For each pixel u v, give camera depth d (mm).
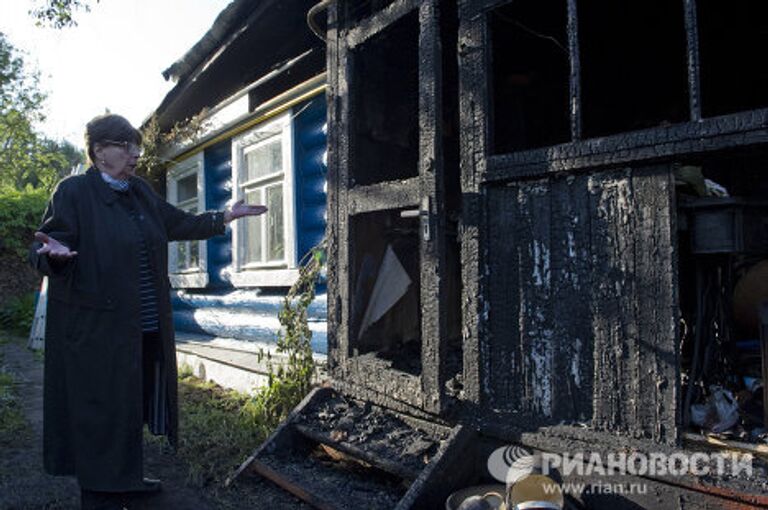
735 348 2221
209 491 2773
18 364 6812
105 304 2338
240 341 5391
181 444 3396
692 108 1861
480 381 2451
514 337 2359
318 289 4434
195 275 6340
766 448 1723
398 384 2781
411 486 2252
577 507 2084
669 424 1900
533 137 4656
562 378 2203
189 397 4574
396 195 2828
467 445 2404
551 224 2244
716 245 2031
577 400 2158
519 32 3793
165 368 2590
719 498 1772
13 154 19438
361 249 3309
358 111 3375
